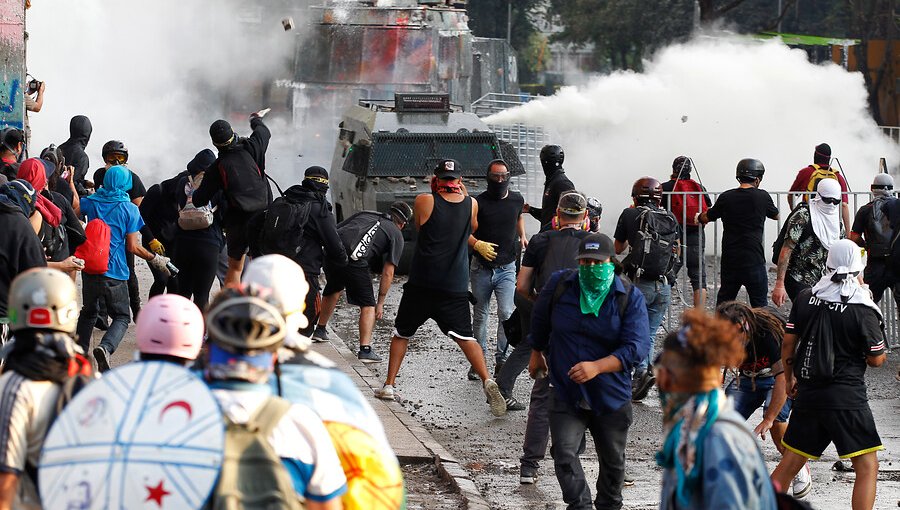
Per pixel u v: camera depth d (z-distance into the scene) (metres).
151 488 9.69
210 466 9.73
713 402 10.33
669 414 10.61
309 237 29.14
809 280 33.41
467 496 21.25
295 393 11.13
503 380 28.88
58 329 11.40
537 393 22.72
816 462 25.78
